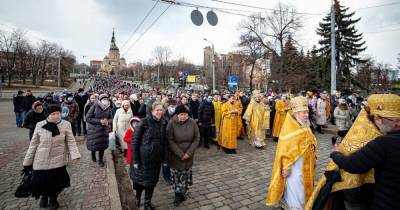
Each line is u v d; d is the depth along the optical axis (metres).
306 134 3.11
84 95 10.27
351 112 8.45
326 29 30.58
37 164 3.69
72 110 9.41
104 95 6.20
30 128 5.93
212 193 4.66
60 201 4.22
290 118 3.22
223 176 5.54
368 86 39.66
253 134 8.38
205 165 6.35
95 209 3.94
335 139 3.02
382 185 1.86
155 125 3.80
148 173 3.72
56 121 3.91
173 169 4.18
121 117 6.54
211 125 8.30
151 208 3.92
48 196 3.91
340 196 2.58
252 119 8.37
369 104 2.18
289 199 3.14
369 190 2.31
